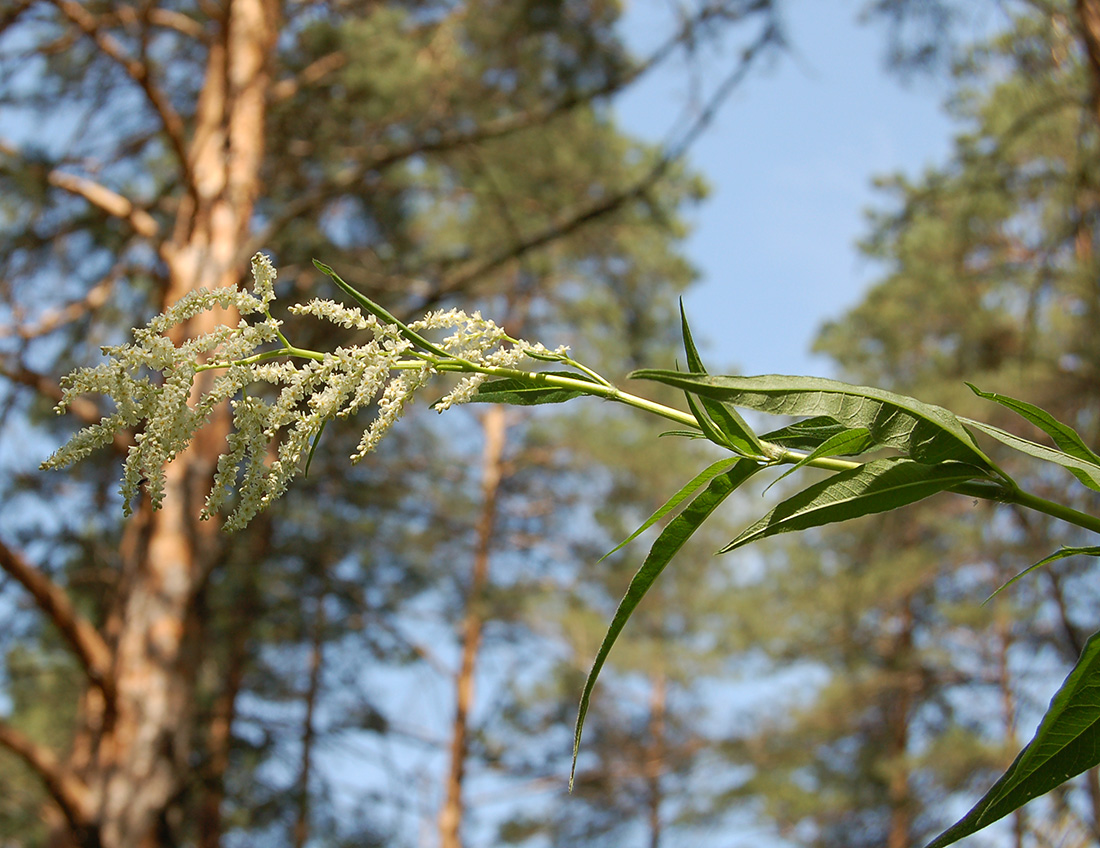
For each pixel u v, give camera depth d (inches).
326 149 308.2
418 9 332.8
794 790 492.4
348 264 320.5
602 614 516.4
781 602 500.1
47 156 285.7
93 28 278.7
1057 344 331.3
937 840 31.7
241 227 272.1
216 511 37.3
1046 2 237.5
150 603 234.7
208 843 361.1
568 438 519.5
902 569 409.4
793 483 483.5
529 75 310.2
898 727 482.9
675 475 490.0
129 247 322.7
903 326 439.2
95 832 211.9
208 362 38.0
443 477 507.8
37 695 382.9
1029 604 392.5
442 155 321.7
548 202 331.3
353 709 457.1
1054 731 32.1
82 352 302.5
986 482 34.4
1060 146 296.2
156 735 224.1
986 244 376.2
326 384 38.4
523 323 454.3
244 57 289.9
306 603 433.4
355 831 412.5
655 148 338.0
